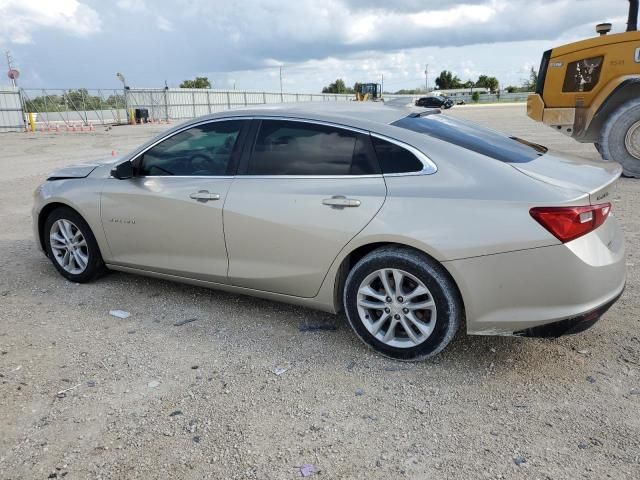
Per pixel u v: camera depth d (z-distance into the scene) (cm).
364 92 5741
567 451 259
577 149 1304
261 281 388
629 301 423
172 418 292
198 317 420
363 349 364
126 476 250
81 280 494
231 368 343
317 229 352
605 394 304
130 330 400
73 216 481
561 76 967
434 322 326
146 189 432
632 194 797
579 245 298
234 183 390
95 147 2047
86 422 290
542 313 304
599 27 959
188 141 423
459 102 7694
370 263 338
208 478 248
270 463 257
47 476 251
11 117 3412
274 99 6100
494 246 302
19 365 351
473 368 336
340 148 359
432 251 314
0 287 491
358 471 250
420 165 334
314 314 421
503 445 265
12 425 289
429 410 295
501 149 353
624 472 244
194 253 416
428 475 246
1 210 844
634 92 920
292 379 329
